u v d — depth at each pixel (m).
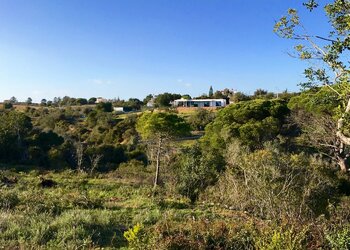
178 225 7.90
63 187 18.38
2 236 7.95
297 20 7.00
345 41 6.38
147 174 23.58
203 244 6.98
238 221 8.63
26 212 10.45
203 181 17.19
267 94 69.31
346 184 14.71
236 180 13.11
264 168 10.73
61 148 34.38
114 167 31.36
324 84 7.09
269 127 29.08
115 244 8.42
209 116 47.62
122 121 48.00
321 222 7.28
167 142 24.94
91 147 34.34
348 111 6.59
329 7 6.44
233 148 22.20
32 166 30.86
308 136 27.91
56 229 8.84
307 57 7.00
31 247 7.38
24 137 37.59
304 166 11.92
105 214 10.89
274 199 9.07
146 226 9.86
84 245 7.82
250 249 6.62
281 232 6.29
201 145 29.69
